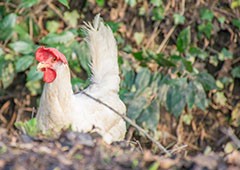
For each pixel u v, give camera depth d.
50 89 9.58
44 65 9.62
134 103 13.07
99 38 11.27
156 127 13.42
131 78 13.23
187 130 14.30
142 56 12.98
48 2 13.55
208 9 14.09
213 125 14.56
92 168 6.32
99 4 13.23
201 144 14.30
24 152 6.59
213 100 14.48
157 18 13.79
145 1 13.96
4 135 7.12
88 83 12.30
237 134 14.40
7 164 6.36
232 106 14.53
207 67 14.36
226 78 14.38
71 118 9.63
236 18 14.26
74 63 12.64
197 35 14.15
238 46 14.42
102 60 11.22
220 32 14.38
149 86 13.29
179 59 13.00
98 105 10.11
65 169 6.29
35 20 13.41
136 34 13.95
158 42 14.09
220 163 6.48
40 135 7.50
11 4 13.26
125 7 13.95
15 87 13.92
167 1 14.02
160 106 14.05
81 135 7.05
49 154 6.55
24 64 12.15
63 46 12.44
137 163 6.44
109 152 6.75
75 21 13.60
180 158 6.62
